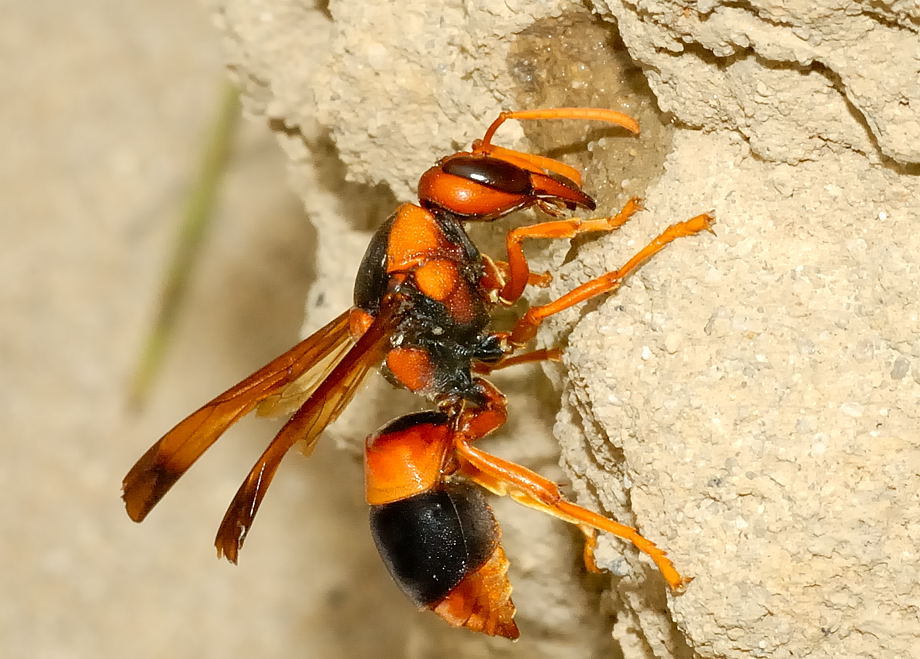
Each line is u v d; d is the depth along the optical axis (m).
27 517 0.33
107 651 0.32
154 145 0.35
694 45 0.20
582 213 0.21
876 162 0.20
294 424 0.20
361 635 0.29
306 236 0.30
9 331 0.34
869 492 0.20
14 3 0.36
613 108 0.21
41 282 0.34
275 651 0.30
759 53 0.20
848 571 0.20
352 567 0.30
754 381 0.20
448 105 0.21
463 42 0.21
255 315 0.31
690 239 0.20
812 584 0.20
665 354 0.20
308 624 0.30
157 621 0.32
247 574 0.31
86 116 0.35
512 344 0.21
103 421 0.33
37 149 0.35
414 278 0.21
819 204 0.20
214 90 0.34
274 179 0.31
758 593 0.20
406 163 0.21
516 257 0.21
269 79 0.22
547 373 0.21
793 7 0.20
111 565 0.32
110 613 0.32
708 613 0.20
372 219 0.23
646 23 0.20
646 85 0.21
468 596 0.21
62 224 0.35
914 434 0.20
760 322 0.20
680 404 0.20
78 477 0.33
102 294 0.34
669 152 0.20
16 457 0.33
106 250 0.34
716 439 0.20
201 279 0.31
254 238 0.31
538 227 0.20
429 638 0.24
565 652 0.23
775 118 0.20
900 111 0.20
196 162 0.34
